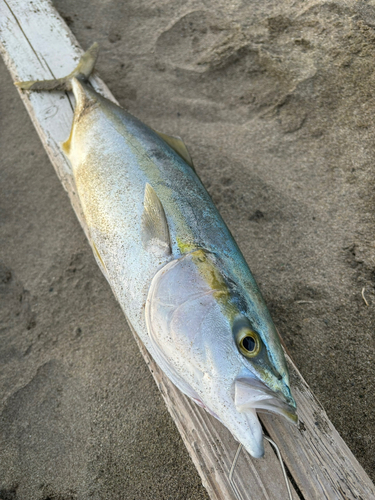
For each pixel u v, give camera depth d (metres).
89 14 0.69
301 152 0.47
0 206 0.53
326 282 0.38
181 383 0.26
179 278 0.26
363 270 0.38
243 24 0.59
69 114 0.47
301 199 0.44
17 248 0.49
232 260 0.28
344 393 0.33
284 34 0.56
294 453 0.26
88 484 0.33
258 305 0.26
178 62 0.59
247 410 0.23
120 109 0.39
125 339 0.40
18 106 0.65
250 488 0.25
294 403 0.24
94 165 0.36
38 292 0.45
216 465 0.26
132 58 0.62
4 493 0.34
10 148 0.59
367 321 0.36
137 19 0.67
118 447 0.34
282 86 0.52
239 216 0.44
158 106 0.56
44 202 0.53
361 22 0.51
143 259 0.29
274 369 0.24
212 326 0.24
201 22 0.62
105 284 0.44
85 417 0.36
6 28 0.55
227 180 0.47
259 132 0.50
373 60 0.47
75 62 0.52
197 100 0.55
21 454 0.36
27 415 0.38
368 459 0.31
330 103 0.48
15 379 0.40
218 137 0.51
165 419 0.35
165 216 0.28
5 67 0.71
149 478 0.32
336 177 0.44
